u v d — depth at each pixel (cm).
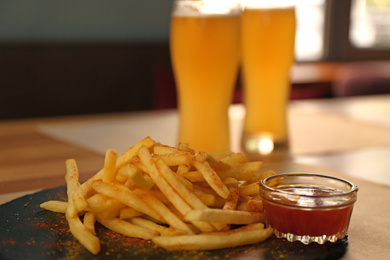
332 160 89
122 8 247
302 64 314
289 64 91
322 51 330
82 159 87
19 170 81
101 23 244
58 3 233
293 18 89
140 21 253
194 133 86
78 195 61
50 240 60
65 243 59
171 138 100
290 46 89
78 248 58
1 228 62
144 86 237
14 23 225
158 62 238
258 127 92
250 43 89
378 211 67
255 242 59
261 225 60
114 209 62
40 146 94
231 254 57
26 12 227
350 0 323
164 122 113
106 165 62
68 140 98
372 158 90
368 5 331
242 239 58
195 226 60
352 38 331
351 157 90
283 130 93
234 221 59
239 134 104
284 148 93
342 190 62
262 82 91
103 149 92
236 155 65
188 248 57
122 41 244
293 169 83
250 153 92
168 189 60
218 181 60
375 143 99
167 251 58
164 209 60
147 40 255
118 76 231
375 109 129
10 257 57
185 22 83
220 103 85
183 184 61
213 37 83
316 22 326
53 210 66
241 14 86
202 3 83
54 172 81
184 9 84
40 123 112
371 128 110
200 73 84
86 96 225
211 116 85
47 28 232
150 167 61
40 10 229
